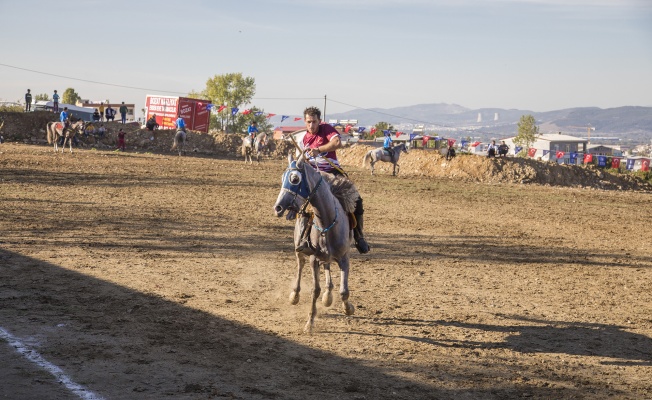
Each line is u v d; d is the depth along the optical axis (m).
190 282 11.20
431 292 11.64
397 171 50.44
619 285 13.15
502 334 9.23
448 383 7.06
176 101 67.19
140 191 25.75
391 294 11.33
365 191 32.06
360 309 10.16
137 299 9.77
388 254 15.28
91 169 34.34
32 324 8.13
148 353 7.33
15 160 36.62
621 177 52.41
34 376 6.38
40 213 18.34
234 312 9.45
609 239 20.03
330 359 7.63
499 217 24.39
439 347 8.41
